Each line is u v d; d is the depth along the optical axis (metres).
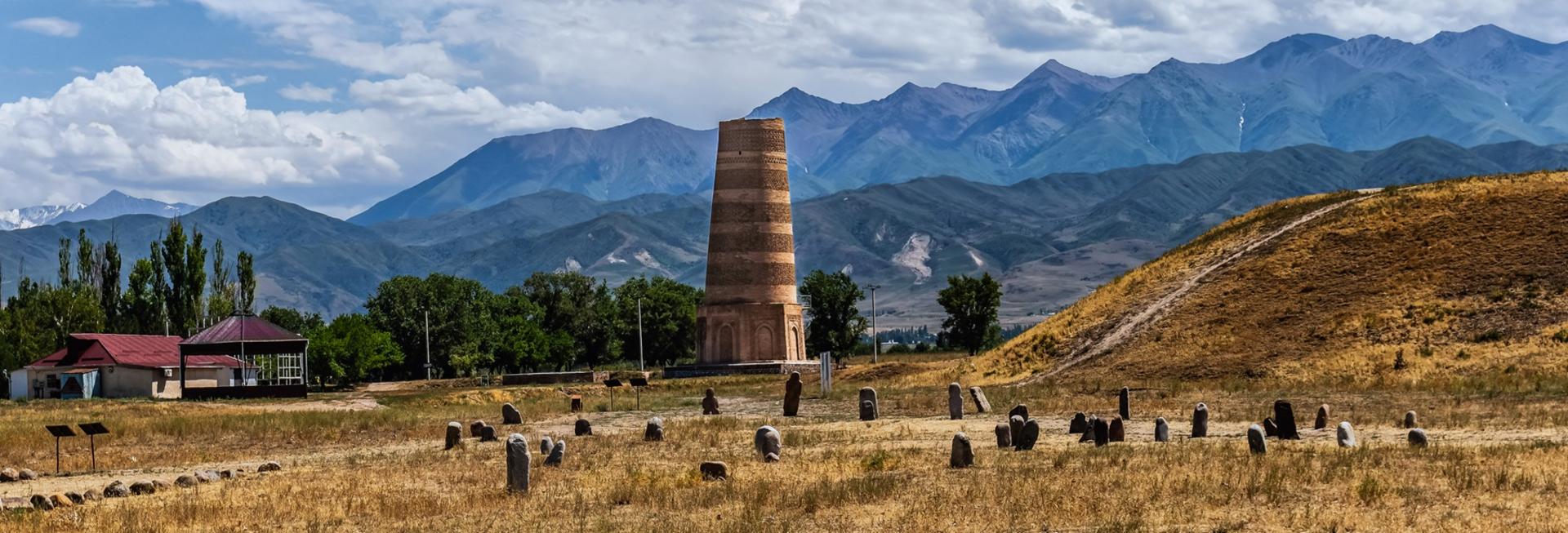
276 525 34.25
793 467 42.38
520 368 179.25
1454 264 90.38
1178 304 98.12
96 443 60.41
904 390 85.31
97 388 118.75
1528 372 72.38
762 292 135.25
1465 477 34.53
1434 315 84.19
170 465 51.66
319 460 50.81
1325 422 50.69
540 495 37.56
